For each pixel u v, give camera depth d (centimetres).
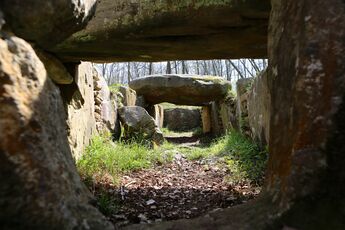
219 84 1079
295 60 201
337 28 185
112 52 408
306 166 177
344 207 169
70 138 488
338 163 173
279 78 221
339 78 179
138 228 199
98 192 416
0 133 139
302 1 208
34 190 143
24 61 157
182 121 1667
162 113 1588
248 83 768
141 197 432
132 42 371
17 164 140
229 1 312
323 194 173
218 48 398
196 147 955
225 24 336
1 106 142
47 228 145
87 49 392
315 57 188
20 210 140
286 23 223
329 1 191
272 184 202
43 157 150
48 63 395
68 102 486
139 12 339
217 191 463
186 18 329
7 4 167
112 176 507
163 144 873
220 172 593
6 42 154
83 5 211
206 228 190
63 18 197
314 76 186
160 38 370
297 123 188
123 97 938
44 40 210
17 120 144
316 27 192
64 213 151
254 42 377
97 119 691
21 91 151
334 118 176
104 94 750
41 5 175
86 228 157
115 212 352
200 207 392
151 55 427
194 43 376
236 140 759
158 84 1119
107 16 348
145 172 593
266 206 191
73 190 163
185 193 459
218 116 1133
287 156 193
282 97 213
